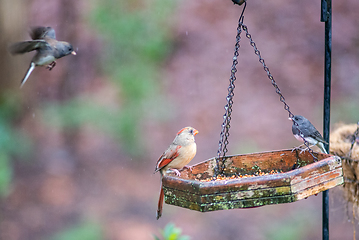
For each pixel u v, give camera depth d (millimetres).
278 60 17859
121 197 13312
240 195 4309
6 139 14602
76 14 16547
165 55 17531
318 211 12438
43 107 15789
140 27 15445
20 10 15445
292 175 4336
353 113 15672
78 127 15250
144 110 15602
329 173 4566
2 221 12422
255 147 14703
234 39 18500
